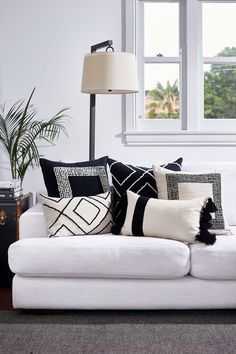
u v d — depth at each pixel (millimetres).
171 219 3113
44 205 3273
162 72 4551
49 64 4465
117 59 3697
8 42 4453
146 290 3004
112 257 2979
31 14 4441
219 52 4543
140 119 4547
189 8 4430
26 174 4492
